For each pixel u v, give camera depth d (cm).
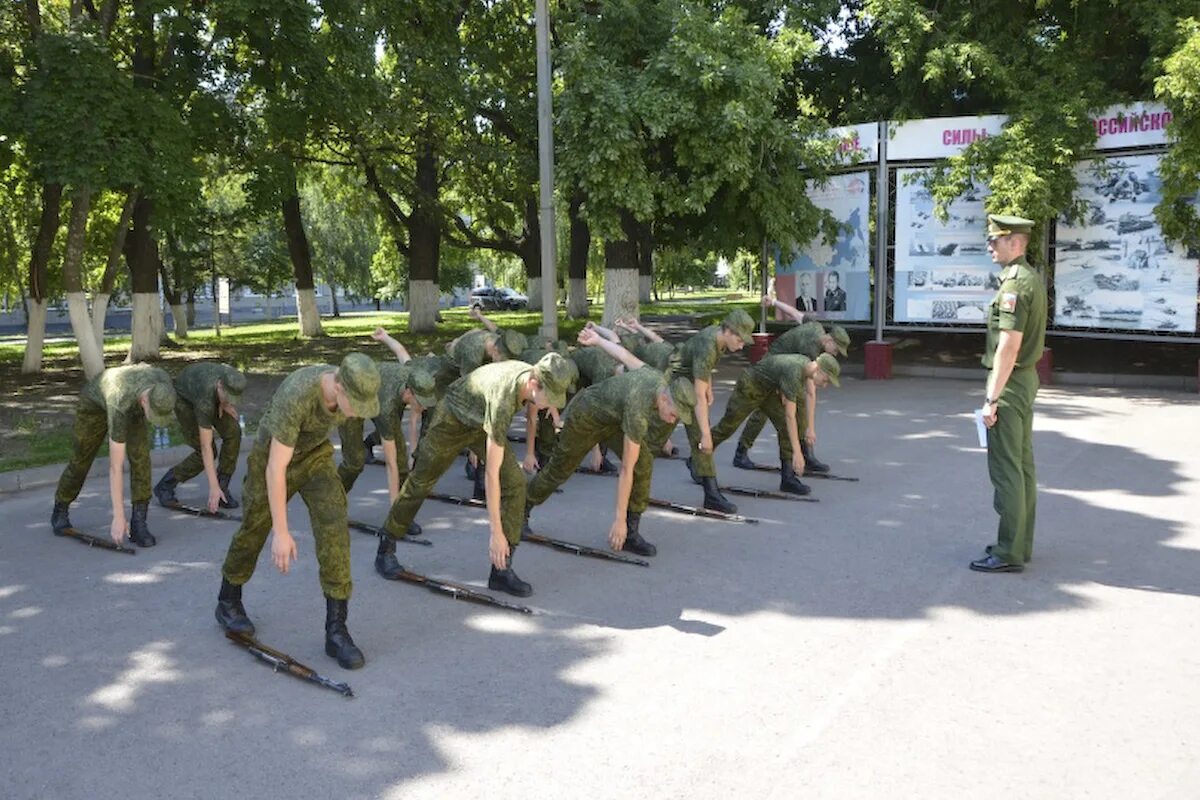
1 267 2428
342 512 459
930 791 334
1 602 546
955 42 1505
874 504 750
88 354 1499
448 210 2503
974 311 1484
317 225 3991
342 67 1656
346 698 418
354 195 2784
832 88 1892
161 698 421
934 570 583
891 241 1577
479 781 347
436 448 552
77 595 557
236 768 360
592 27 1534
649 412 560
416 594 555
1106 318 1402
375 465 929
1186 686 416
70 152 1266
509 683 431
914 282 1514
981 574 574
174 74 1606
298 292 2620
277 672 448
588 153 1378
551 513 736
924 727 382
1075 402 1250
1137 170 1353
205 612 529
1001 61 1502
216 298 2909
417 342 2311
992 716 390
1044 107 1388
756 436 890
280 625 508
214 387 698
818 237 1590
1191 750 361
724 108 1336
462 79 1880
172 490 769
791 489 789
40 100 1249
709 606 527
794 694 414
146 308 1920
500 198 2573
